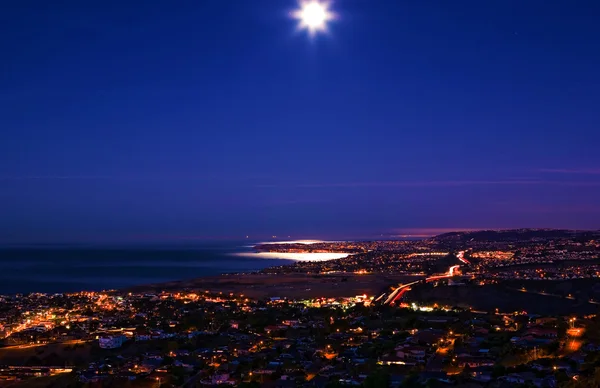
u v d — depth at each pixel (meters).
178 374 177.50
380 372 160.50
